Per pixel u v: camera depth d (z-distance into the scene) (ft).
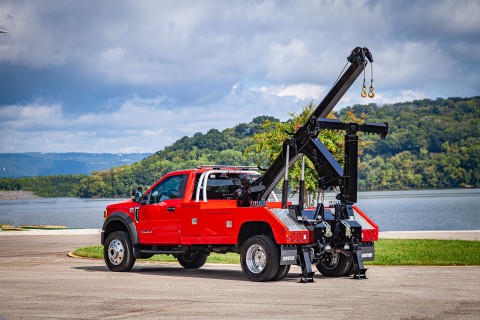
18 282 44.45
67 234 105.81
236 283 43.39
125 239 51.70
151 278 46.85
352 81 44.78
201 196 49.44
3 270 52.75
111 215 52.75
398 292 38.17
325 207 45.88
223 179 50.47
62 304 35.12
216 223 46.75
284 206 46.21
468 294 37.17
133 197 52.31
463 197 576.20
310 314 31.55
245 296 37.40
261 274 43.78
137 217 51.60
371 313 31.55
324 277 46.83
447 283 41.88
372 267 52.31
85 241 88.33
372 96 43.83
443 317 30.40
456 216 281.74
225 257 63.52
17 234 106.42
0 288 41.39
